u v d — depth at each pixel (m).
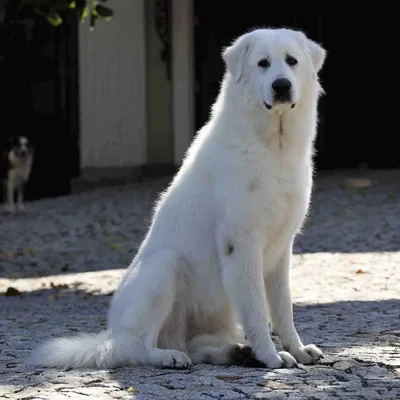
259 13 27.28
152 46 26.03
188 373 7.43
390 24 29.00
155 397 6.66
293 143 7.71
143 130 26.08
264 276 8.09
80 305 12.02
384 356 7.94
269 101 7.50
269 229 7.74
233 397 6.63
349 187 23.98
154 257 8.04
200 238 7.94
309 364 7.80
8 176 23.91
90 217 21.53
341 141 29.06
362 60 29.08
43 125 27.25
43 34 15.45
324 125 28.66
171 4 25.83
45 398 6.70
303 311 10.75
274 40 7.78
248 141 7.68
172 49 25.98
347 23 28.92
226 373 7.39
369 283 12.83
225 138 7.84
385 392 6.71
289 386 6.92
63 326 10.28
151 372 7.47
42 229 20.41
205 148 8.05
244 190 7.61
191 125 26.12
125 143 26.23
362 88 29.08
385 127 29.20
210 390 6.84
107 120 26.28
